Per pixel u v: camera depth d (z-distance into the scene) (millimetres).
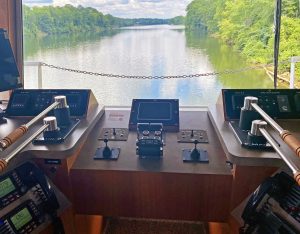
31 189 1255
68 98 1757
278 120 1626
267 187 1173
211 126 1783
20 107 1738
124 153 1479
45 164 1349
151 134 1493
